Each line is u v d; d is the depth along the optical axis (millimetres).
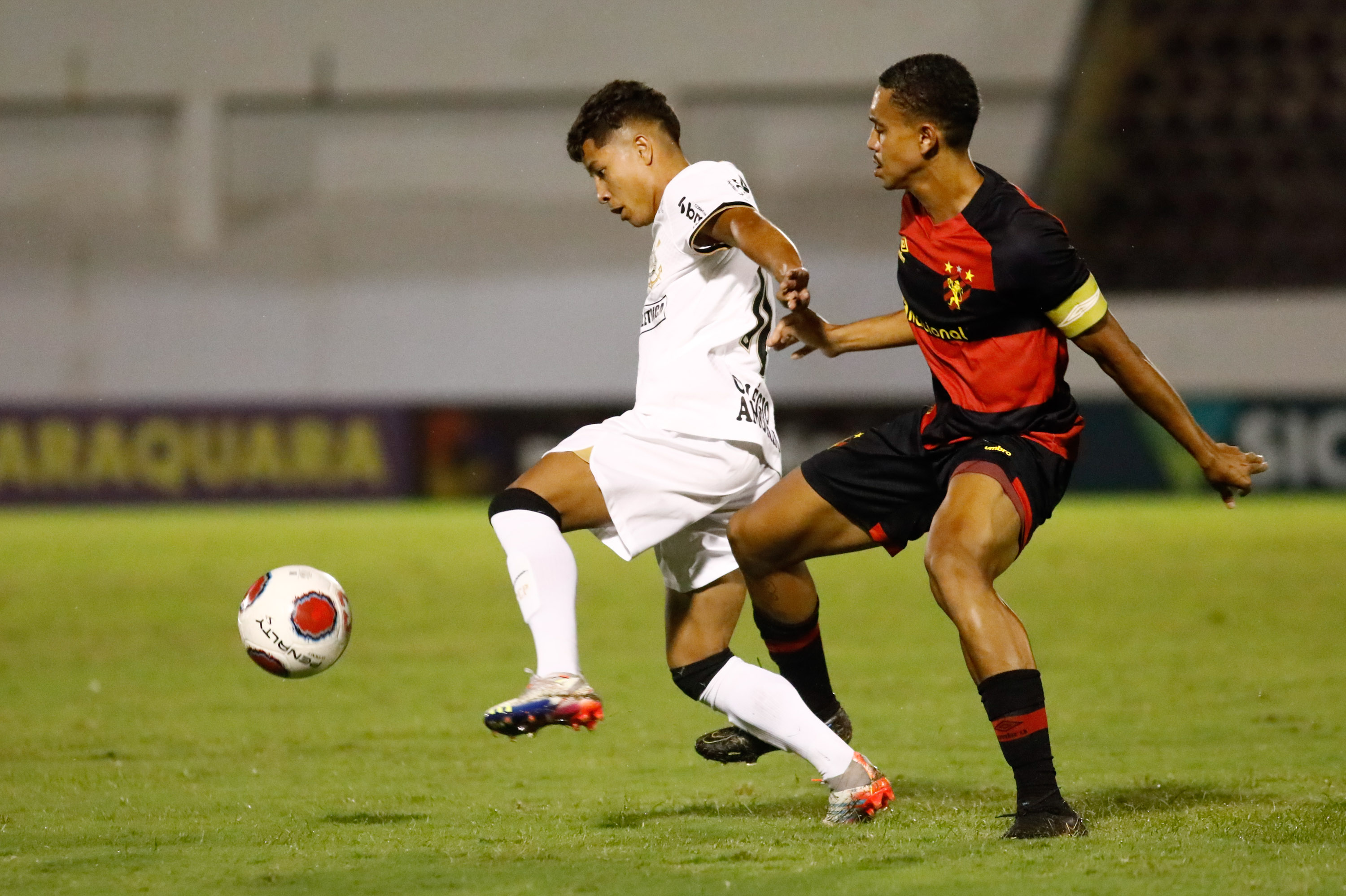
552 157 92812
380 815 13656
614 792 14859
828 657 26109
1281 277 87062
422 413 74688
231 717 20734
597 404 74312
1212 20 87875
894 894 9961
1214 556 43500
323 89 93000
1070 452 12977
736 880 10492
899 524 13484
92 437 74062
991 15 89875
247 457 74562
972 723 19219
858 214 91750
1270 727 18359
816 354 81000
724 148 92938
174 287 91000
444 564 45438
